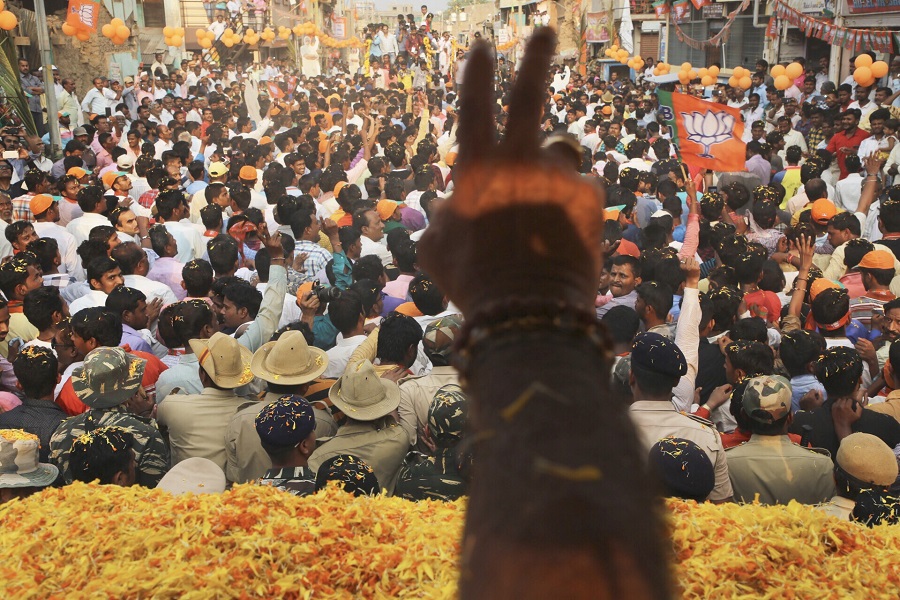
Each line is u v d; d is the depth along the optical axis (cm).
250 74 3253
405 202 1064
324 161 1449
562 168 68
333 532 213
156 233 756
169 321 542
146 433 422
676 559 200
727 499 393
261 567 198
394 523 225
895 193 902
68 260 831
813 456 398
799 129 1792
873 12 2008
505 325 60
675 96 1007
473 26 7206
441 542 209
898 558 210
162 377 520
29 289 639
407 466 394
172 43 2597
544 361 56
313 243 808
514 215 66
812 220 864
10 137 1341
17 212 936
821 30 2111
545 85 69
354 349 561
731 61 2816
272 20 4034
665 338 402
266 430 388
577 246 66
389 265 774
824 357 472
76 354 532
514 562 45
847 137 1371
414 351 523
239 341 568
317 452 425
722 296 594
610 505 47
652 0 3362
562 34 4531
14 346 566
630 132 1739
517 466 49
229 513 217
